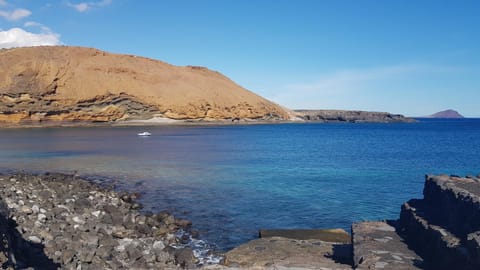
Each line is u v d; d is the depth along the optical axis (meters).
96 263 11.74
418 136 99.12
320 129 134.62
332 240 15.70
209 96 145.38
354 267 10.85
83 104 115.25
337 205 23.31
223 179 31.55
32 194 19.62
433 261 10.56
